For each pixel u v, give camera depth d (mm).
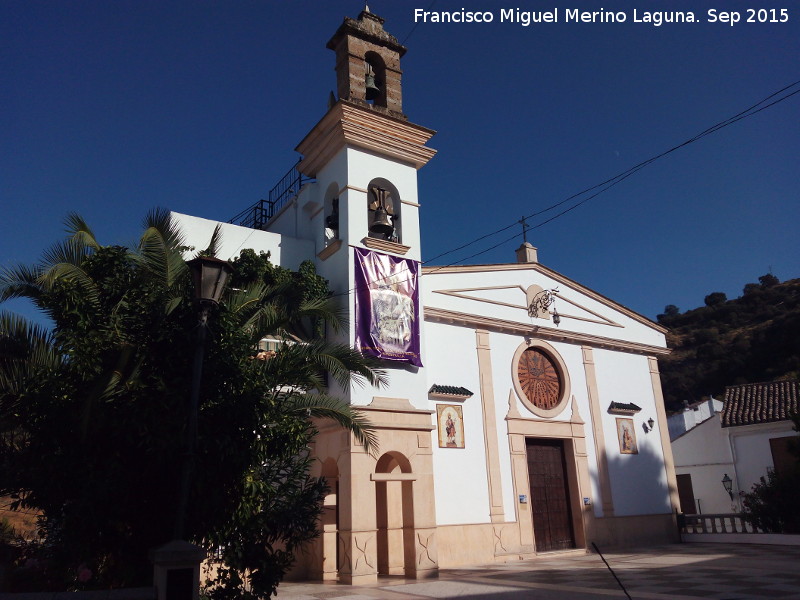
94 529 9312
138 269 11016
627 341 26297
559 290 24844
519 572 17125
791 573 15102
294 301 13844
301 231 20250
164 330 9875
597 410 24484
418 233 19641
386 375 15820
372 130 19031
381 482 18750
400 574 17359
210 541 9633
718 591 12648
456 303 21516
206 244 17688
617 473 24312
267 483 10289
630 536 23797
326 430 17000
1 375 9789
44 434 9391
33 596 7500
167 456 9148
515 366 22500
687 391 59125
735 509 28453
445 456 19656
